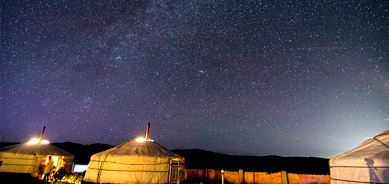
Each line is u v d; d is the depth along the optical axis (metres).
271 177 12.36
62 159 13.02
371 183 5.59
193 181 14.23
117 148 11.24
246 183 13.07
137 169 10.02
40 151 12.39
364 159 5.93
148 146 11.45
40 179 10.68
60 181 10.53
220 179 14.45
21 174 11.05
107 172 10.02
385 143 6.24
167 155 11.01
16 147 12.38
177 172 10.82
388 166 5.40
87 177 10.41
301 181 11.57
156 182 10.02
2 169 11.16
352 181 6.07
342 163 6.61
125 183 9.70
